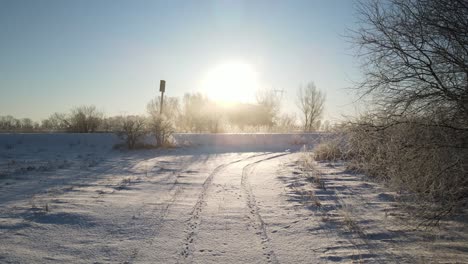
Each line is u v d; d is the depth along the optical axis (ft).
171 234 18.25
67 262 14.64
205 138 83.15
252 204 24.59
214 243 17.02
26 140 73.92
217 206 23.98
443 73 14.85
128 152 64.39
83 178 35.12
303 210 22.95
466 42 14.19
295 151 66.74
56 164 45.96
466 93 14.06
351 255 15.48
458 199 14.52
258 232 18.63
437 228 17.35
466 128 13.79
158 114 75.25
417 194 15.46
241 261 14.98
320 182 30.83
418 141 14.98
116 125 73.31
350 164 35.53
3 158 53.78
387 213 21.25
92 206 23.61
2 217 20.83
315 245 16.75
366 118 17.60
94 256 15.31
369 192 27.02
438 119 14.69
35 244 16.63
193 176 36.58
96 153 62.44
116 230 18.83
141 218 21.03
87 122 98.73
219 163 47.93
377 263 14.53
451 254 14.96
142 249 16.19
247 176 36.55
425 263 14.21
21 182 32.60
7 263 14.37
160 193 28.12
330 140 23.21
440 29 14.66
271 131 106.93
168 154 61.00
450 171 14.02
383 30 16.55
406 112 15.70
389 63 16.65
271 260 15.07
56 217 20.92
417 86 15.83
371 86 17.33
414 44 15.40
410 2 15.76
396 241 16.87
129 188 30.07
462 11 14.25
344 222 20.06
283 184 31.78
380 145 17.43
